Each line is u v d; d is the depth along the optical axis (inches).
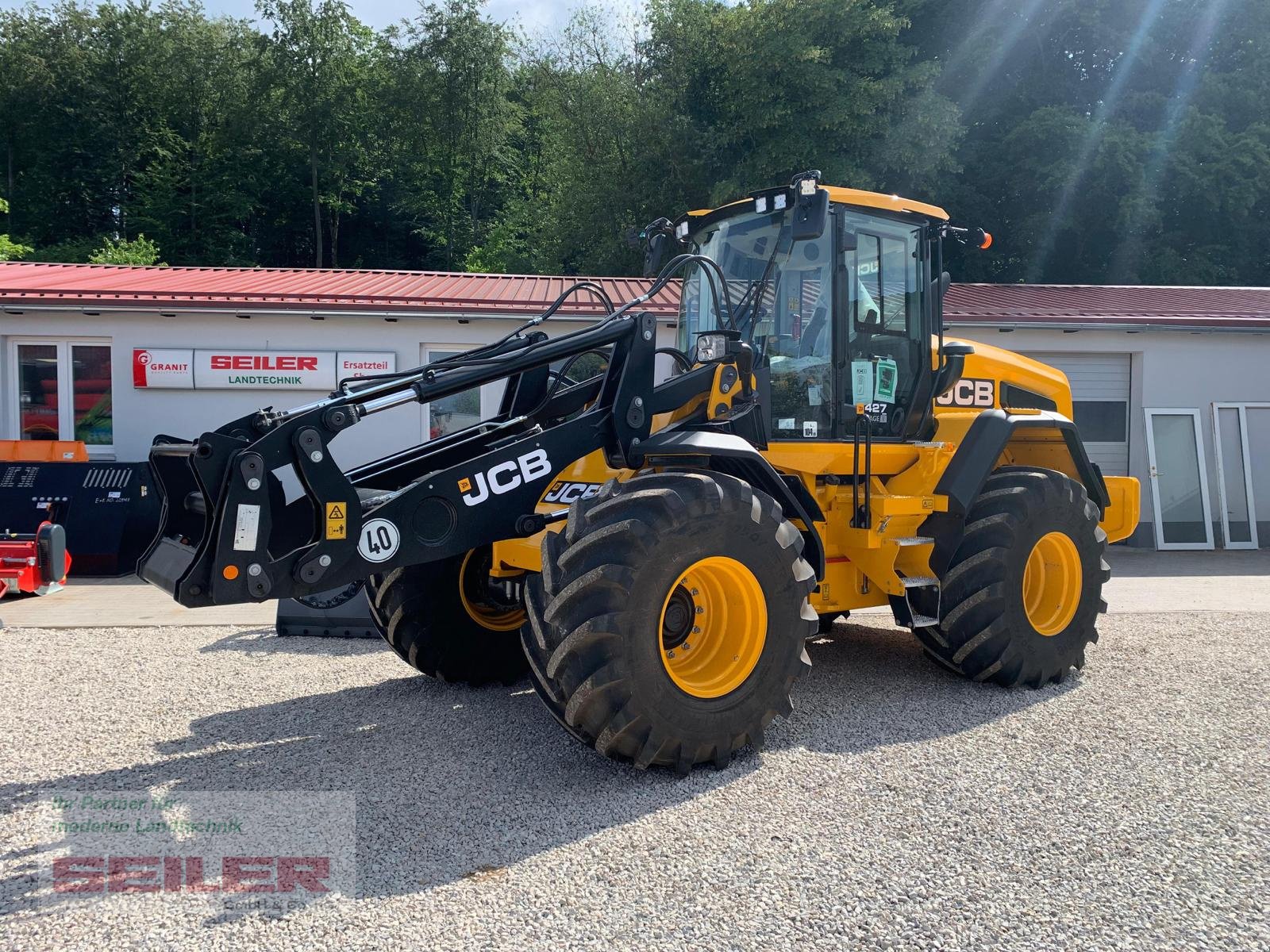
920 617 189.5
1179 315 459.2
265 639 241.6
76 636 244.7
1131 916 102.8
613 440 159.9
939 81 920.9
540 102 1143.6
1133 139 854.5
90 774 145.9
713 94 1024.2
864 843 120.3
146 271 498.3
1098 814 129.6
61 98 1411.2
